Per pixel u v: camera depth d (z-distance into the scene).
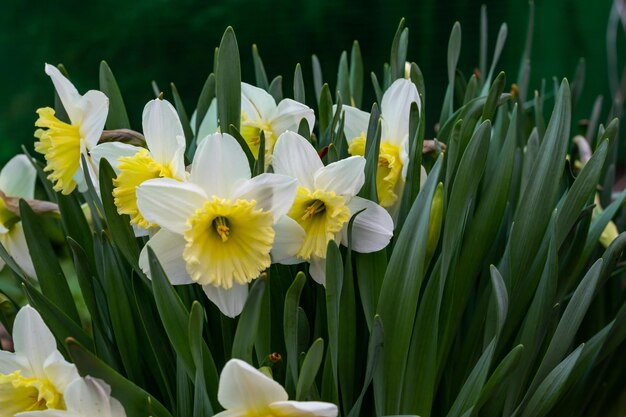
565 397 0.74
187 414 0.67
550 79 1.91
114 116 0.74
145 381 0.70
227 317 0.67
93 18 2.05
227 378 0.60
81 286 0.69
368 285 0.68
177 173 0.67
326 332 0.69
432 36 1.86
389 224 0.68
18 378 0.66
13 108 2.05
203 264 0.65
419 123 0.69
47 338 0.66
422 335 0.68
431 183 0.66
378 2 1.91
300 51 1.97
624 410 0.80
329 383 0.66
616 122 0.73
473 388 0.66
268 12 1.98
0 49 2.06
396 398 0.67
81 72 2.06
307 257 0.67
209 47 2.02
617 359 0.79
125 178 0.67
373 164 0.68
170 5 2.03
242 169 0.66
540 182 0.69
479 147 0.67
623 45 1.94
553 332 0.72
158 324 0.69
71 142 0.71
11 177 0.81
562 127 0.69
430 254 0.68
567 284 0.74
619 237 0.70
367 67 1.92
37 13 2.06
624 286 0.85
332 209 0.67
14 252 0.78
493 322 0.69
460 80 0.89
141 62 2.04
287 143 0.67
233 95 0.70
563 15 1.91
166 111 0.68
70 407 0.63
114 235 0.67
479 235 0.71
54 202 0.80
